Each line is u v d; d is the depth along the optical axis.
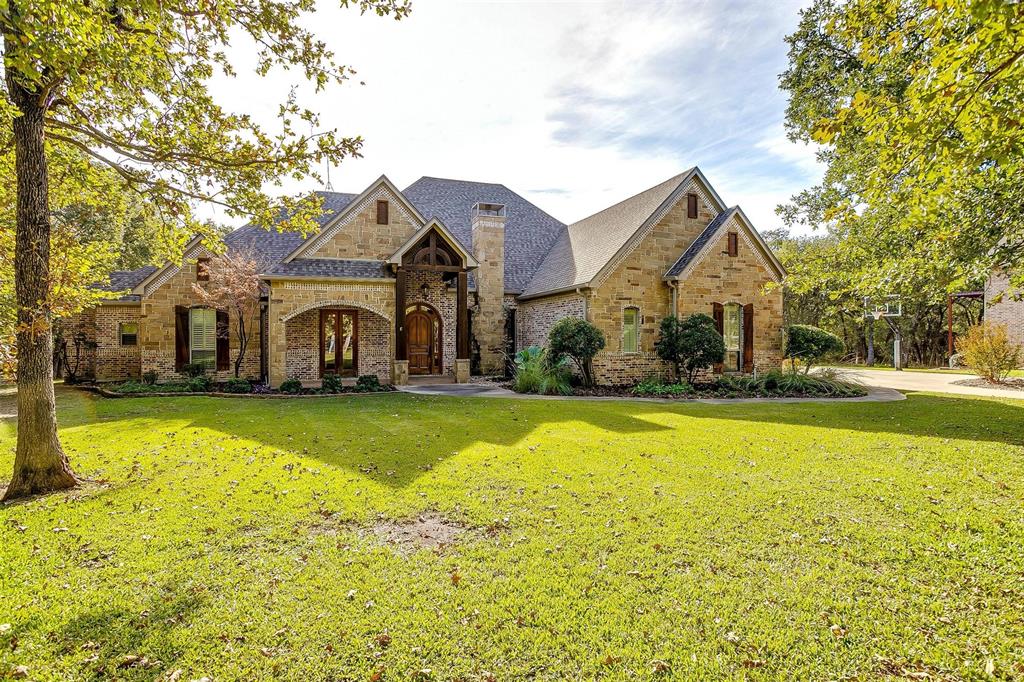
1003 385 18.25
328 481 6.97
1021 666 3.25
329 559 4.75
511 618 3.81
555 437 9.64
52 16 4.93
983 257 7.44
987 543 4.96
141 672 3.25
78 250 8.71
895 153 5.06
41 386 6.78
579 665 3.32
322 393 16.66
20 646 3.47
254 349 19.88
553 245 26.44
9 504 6.21
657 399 15.40
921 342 40.66
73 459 8.20
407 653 3.44
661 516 5.71
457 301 19.92
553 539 5.15
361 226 19.55
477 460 7.99
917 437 9.41
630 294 18.91
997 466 7.46
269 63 8.05
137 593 4.15
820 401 14.74
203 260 19.23
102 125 8.29
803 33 17.17
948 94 4.20
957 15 4.25
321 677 3.22
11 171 8.63
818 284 9.35
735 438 9.52
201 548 4.96
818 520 5.58
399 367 18.91
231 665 3.31
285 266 18.16
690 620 3.78
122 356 20.41
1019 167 6.61
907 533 5.22
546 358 17.94
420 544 5.08
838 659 3.37
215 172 8.35
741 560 4.69
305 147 8.19
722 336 18.83
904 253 8.70
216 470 7.54
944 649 3.45
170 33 6.86
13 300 11.17
